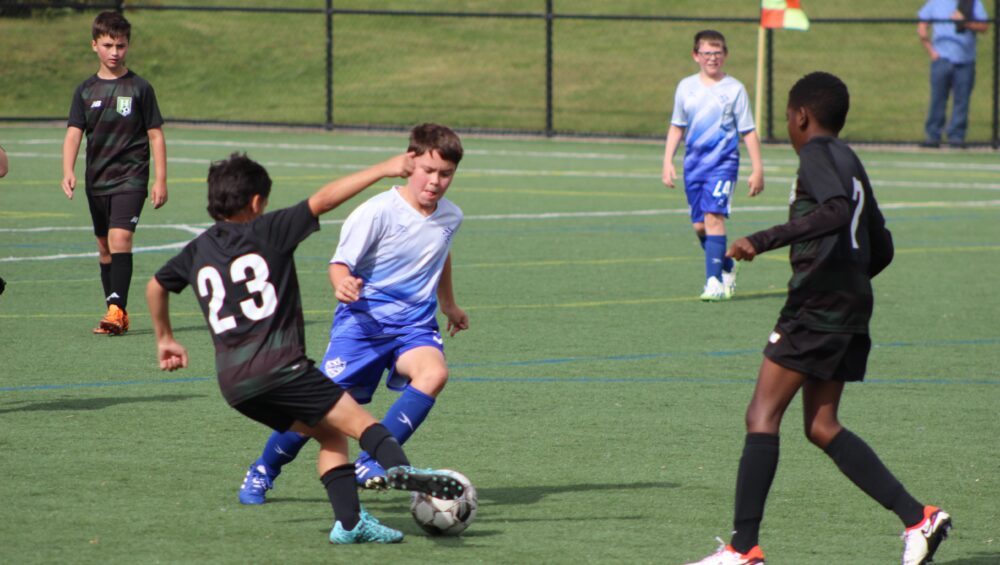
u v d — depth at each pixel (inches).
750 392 1059.3
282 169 2822.3
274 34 4640.8
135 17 4603.8
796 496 784.9
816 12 4859.7
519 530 708.7
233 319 644.1
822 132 650.2
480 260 1763.0
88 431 906.1
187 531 694.5
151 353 1176.2
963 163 3203.7
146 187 1294.3
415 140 730.2
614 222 2162.9
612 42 4665.4
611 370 1133.7
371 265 742.5
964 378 1122.7
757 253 606.9
